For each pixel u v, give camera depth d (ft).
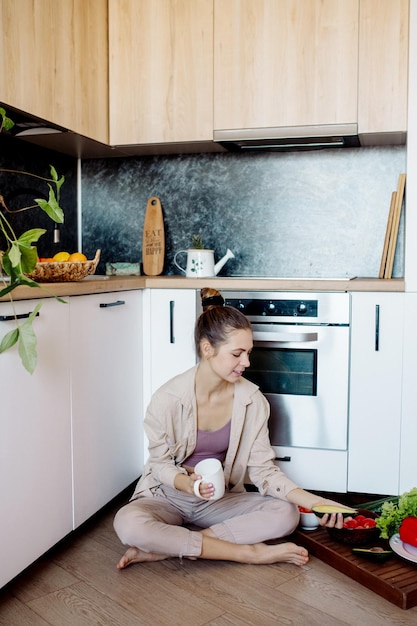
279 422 8.30
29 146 9.21
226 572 6.24
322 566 6.40
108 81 9.21
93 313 7.20
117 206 10.65
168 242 10.44
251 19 8.62
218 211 10.21
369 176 9.57
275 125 8.63
